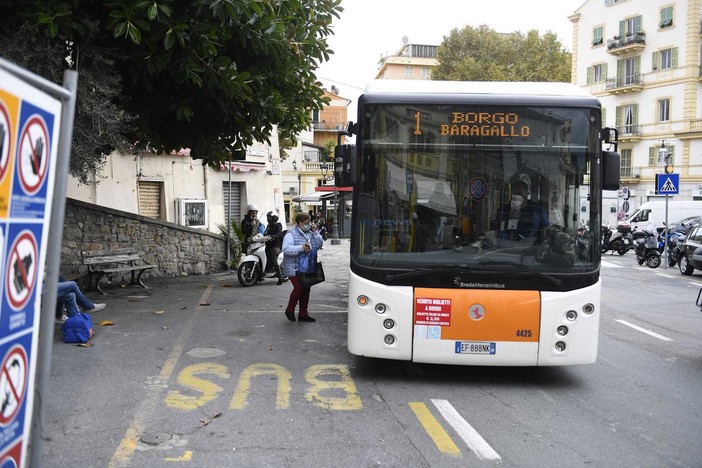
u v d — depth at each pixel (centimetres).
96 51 906
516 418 571
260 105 1170
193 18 912
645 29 5053
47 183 284
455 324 638
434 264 644
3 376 259
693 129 4744
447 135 658
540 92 670
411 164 656
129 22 817
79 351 775
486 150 657
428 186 654
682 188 4812
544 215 652
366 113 660
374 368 735
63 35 859
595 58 5472
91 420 534
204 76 983
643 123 5094
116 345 813
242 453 471
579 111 657
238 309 1114
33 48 827
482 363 639
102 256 1272
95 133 921
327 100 1290
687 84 4769
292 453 473
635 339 968
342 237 4050
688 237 1956
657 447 505
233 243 1706
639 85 5059
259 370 714
